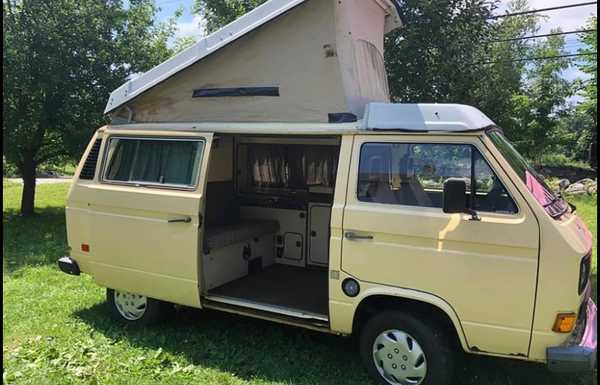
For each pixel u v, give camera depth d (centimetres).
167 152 512
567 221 378
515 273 355
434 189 389
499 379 432
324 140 620
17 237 1093
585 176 2794
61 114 1231
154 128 521
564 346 350
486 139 377
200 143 492
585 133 3114
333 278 416
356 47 486
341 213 411
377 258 397
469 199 377
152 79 522
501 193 368
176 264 491
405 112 404
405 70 905
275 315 469
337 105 455
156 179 514
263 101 484
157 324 552
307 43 462
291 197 643
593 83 2211
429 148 392
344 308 414
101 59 1234
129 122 550
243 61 489
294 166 642
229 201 639
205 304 499
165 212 493
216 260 549
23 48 1127
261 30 476
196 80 512
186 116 522
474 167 377
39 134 1262
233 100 498
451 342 400
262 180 661
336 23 452
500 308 360
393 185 402
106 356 482
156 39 1416
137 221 511
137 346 506
